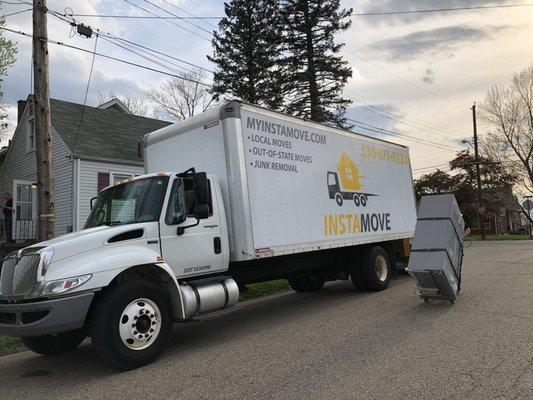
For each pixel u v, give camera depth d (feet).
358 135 36.22
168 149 27.66
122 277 20.84
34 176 68.18
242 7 96.78
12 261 18.94
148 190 22.33
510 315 24.49
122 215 22.39
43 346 21.97
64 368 20.24
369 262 35.17
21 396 16.90
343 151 33.99
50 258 18.04
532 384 15.05
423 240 29.04
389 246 39.34
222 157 24.71
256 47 96.89
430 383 15.61
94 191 58.70
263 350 21.01
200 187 21.67
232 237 24.26
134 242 20.31
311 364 18.42
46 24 30.99
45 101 30.35
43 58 30.58
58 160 60.64
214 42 97.96
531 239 104.99
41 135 29.99
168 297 20.74
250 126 25.50
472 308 26.86
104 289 19.21
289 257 30.25
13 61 53.52
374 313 27.45
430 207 29.91
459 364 17.31
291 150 28.48
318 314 28.43
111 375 18.60
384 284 36.19
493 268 45.21
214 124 25.09
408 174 43.57
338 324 25.18
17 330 17.69
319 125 31.60
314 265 32.40
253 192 24.97
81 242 18.85
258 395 15.51
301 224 28.32
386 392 15.06
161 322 20.06
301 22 93.35
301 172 29.09
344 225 32.68
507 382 15.33
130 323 19.03
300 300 34.47
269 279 31.04
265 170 26.08
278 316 28.78
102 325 18.37
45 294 17.51
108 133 66.08
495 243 90.99
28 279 17.99
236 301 23.90
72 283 17.83
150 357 19.48
